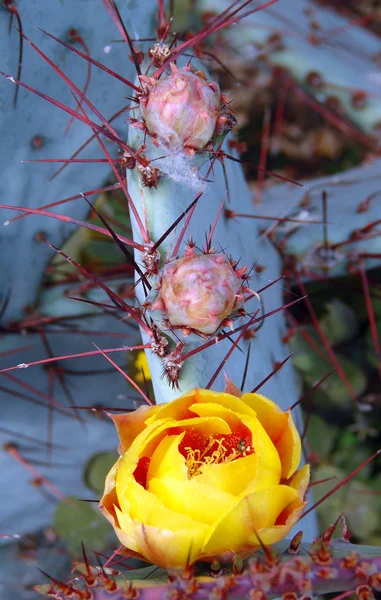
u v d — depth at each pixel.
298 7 0.80
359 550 0.34
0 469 0.59
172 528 0.31
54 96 0.48
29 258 0.53
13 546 0.62
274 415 0.33
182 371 0.38
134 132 0.40
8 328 0.56
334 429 0.67
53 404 0.59
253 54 0.77
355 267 0.60
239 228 0.46
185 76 0.38
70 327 0.56
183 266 0.35
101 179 0.52
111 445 0.61
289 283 0.61
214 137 0.39
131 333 0.58
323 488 0.64
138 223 0.39
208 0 0.75
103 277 0.57
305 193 0.64
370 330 0.71
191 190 0.40
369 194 0.62
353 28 0.82
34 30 0.46
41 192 0.51
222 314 0.35
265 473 0.31
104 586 0.32
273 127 0.90
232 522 0.31
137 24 0.48
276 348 0.48
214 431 0.34
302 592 0.32
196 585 0.32
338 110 0.78
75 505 0.62
